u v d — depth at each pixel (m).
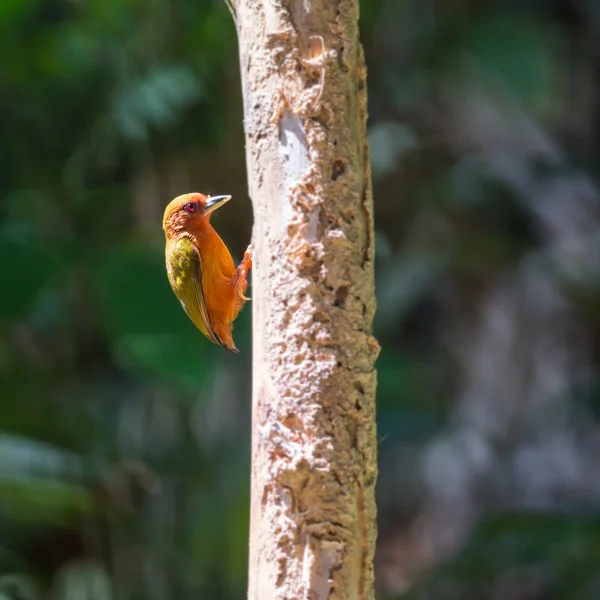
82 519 13.01
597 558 11.11
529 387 16.97
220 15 13.29
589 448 16.19
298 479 4.81
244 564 12.50
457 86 16.73
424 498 17.28
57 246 11.06
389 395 12.35
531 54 16.44
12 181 13.99
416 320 17.83
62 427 12.86
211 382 10.68
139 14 13.46
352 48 4.95
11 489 10.22
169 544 12.93
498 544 11.67
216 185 14.12
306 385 4.85
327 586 4.80
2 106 14.11
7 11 12.84
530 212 17.02
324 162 4.88
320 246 4.88
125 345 10.07
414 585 12.79
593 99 17.98
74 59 13.82
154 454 13.48
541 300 17.09
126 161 13.94
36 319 13.65
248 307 11.12
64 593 12.98
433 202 16.75
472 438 17.09
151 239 13.27
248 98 5.09
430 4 16.52
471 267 17.36
